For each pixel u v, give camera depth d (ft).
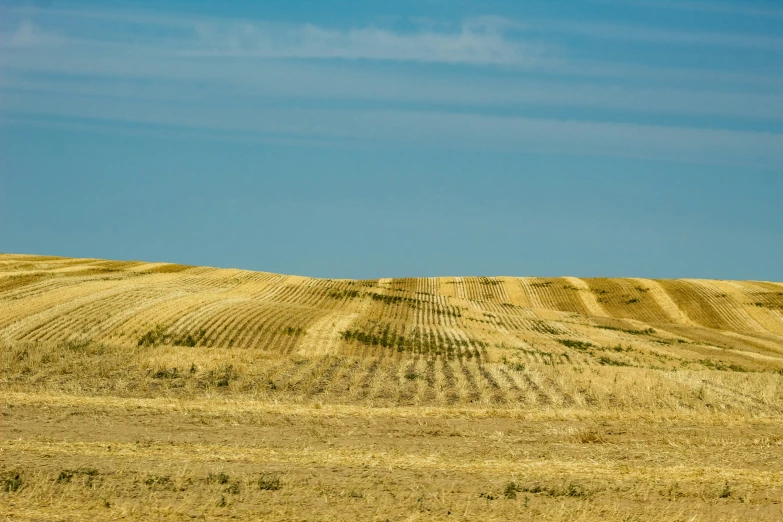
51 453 102.12
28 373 189.78
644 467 105.29
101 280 433.89
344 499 85.61
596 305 553.64
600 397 175.22
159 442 112.98
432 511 82.23
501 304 526.16
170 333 301.84
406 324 403.34
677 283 606.14
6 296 356.38
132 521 75.92
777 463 110.83
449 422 137.28
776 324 510.99
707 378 217.15
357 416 139.54
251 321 344.69
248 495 85.92
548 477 98.07
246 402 150.41
